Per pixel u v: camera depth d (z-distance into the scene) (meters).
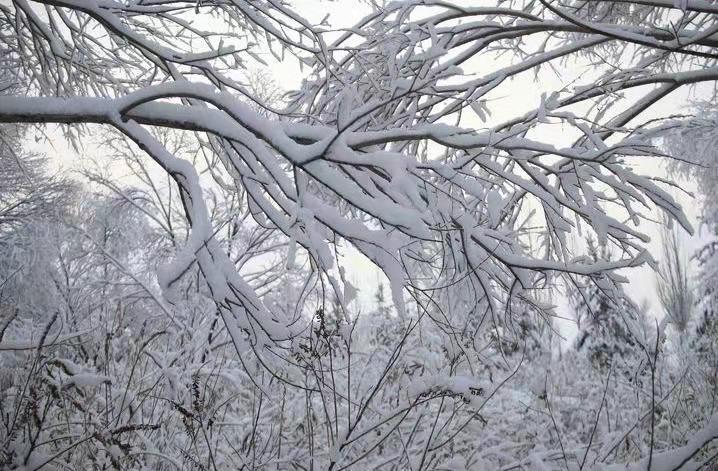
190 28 4.04
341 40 4.53
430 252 4.64
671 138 7.52
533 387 3.51
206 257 3.23
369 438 3.49
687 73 4.71
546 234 4.99
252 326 3.39
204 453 3.36
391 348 4.49
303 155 3.15
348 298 3.22
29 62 5.35
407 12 4.37
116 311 4.01
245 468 3.13
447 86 4.47
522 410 4.54
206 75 3.72
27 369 3.06
